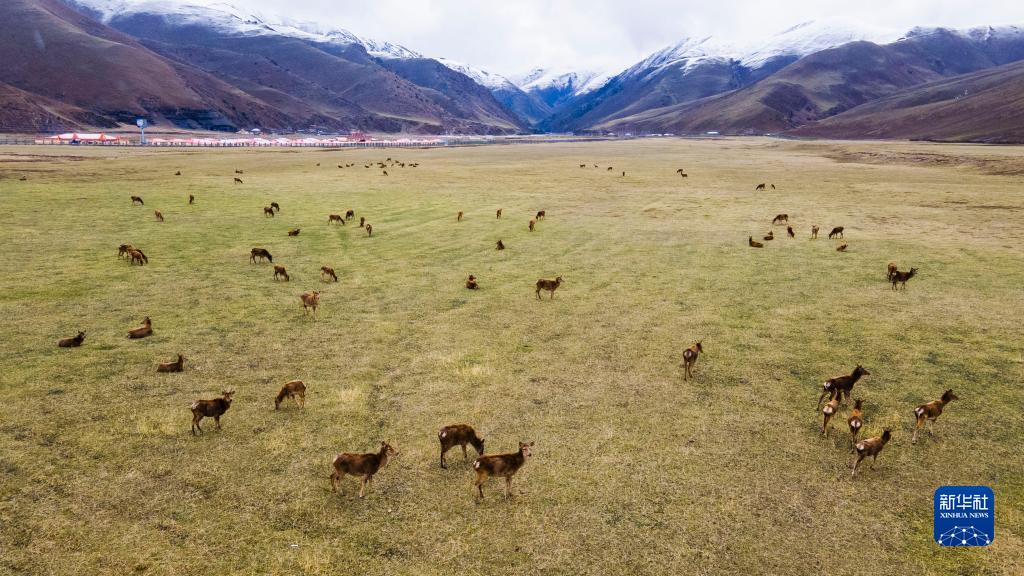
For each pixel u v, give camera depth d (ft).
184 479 38.68
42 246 106.52
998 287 86.84
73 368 55.57
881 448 40.88
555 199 186.70
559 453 43.06
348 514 35.94
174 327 68.39
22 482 37.45
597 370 58.18
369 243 120.98
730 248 117.08
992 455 42.96
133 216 140.67
